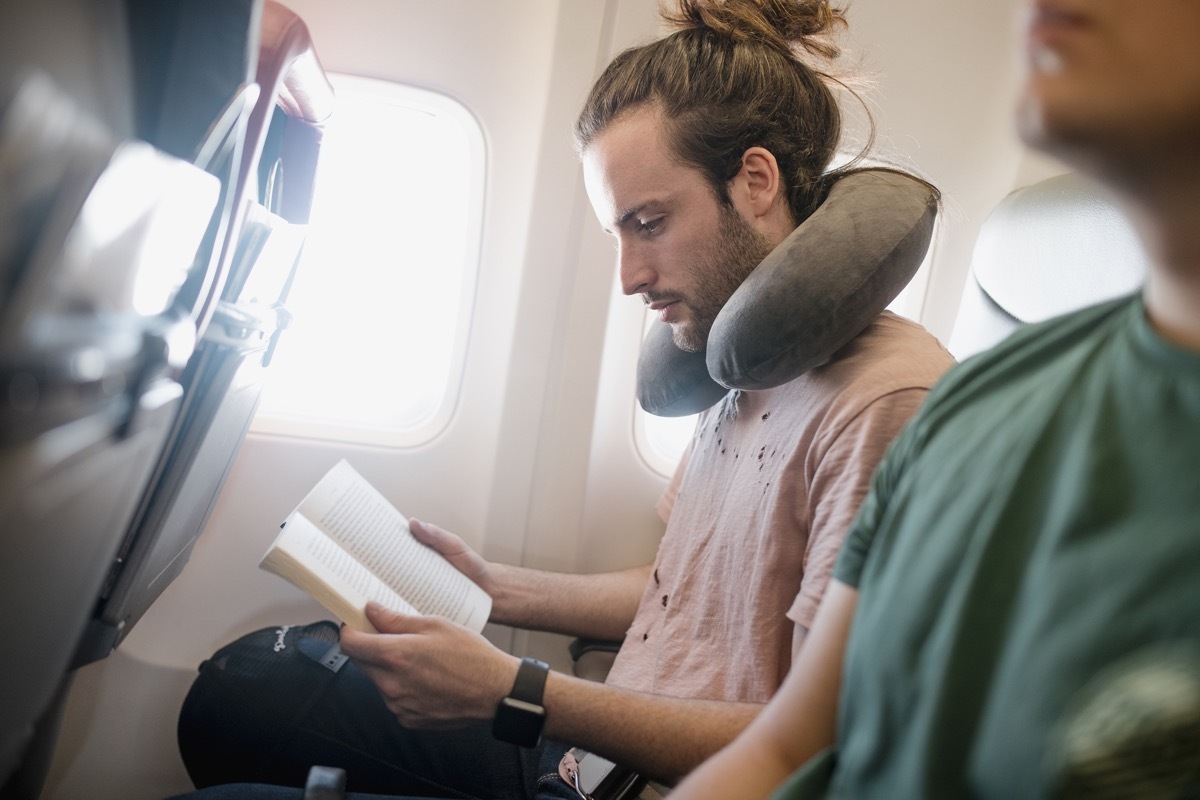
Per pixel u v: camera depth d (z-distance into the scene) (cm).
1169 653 42
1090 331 60
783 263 105
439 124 167
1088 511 48
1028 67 47
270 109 85
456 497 175
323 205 165
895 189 112
